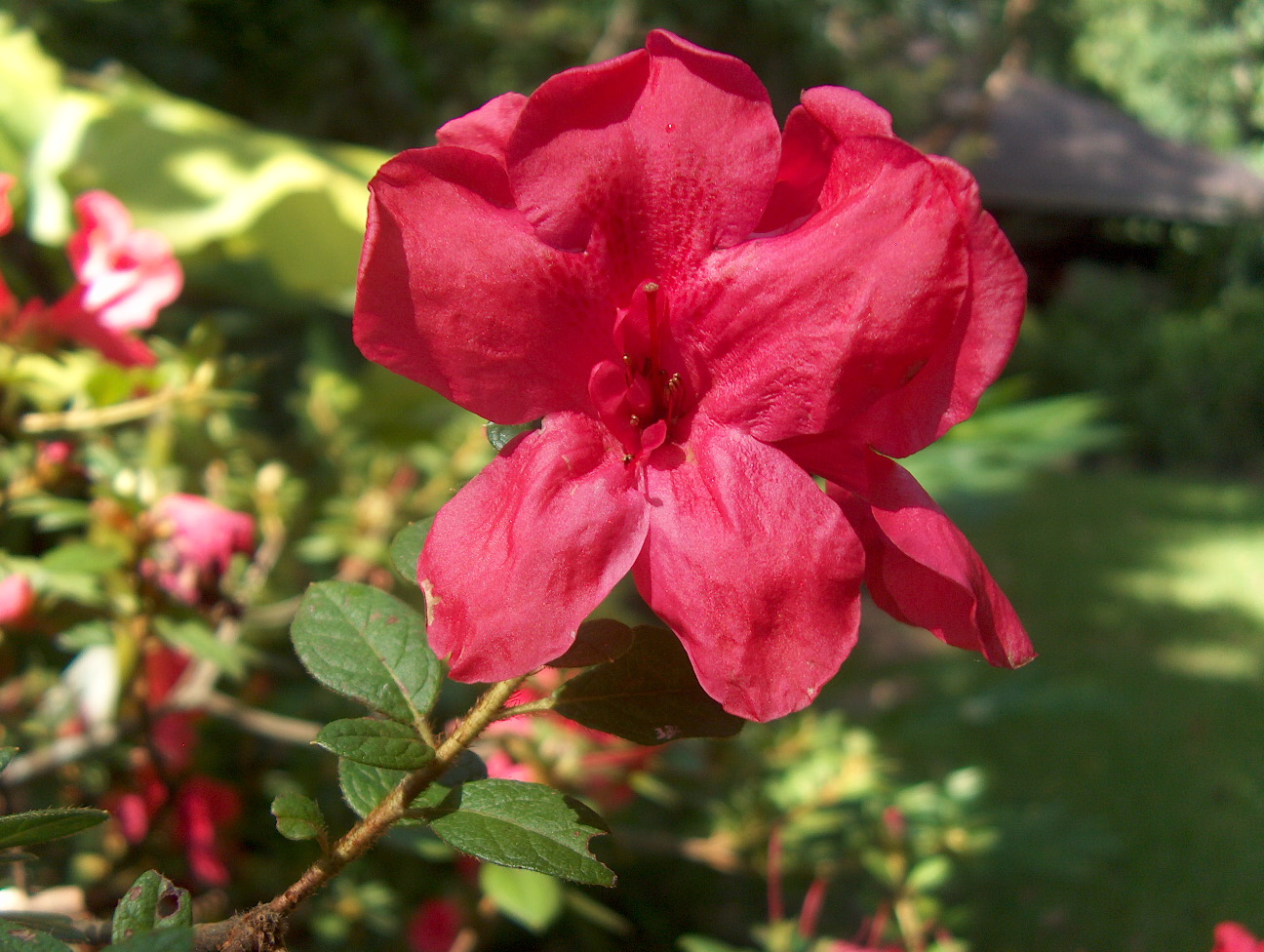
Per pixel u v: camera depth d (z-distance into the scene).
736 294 0.13
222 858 0.35
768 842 0.40
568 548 0.12
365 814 0.14
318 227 0.50
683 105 0.13
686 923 0.57
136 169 0.47
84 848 0.33
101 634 0.26
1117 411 2.23
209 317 0.29
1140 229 2.99
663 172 0.14
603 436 0.14
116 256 0.28
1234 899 0.72
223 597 0.27
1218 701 1.03
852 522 0.14
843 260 0.13
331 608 0.14
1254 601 1.32
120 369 0.28
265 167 0.48
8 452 0.30
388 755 0.13
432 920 0.41
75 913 0.28
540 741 0.33
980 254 0.12
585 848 0.13
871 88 1.63
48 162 0.46
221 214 0.46
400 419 0.49
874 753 0.43
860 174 0.13
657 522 0.13
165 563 0.27
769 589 0.12
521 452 0.13
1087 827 0.47
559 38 1.28
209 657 0.25
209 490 0.37
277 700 0.40
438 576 0.12
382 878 0.42
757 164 0.13
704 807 0.42
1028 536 1.55
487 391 0.13
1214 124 4.69
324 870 0.13
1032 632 1.20
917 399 0.13
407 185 0.13
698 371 0.14
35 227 0.44
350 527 0.40
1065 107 3.08
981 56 1.99
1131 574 1.40
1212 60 4.54
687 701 0.14
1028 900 0.71
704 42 1.35
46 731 0.31
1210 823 0.82
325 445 0.47
